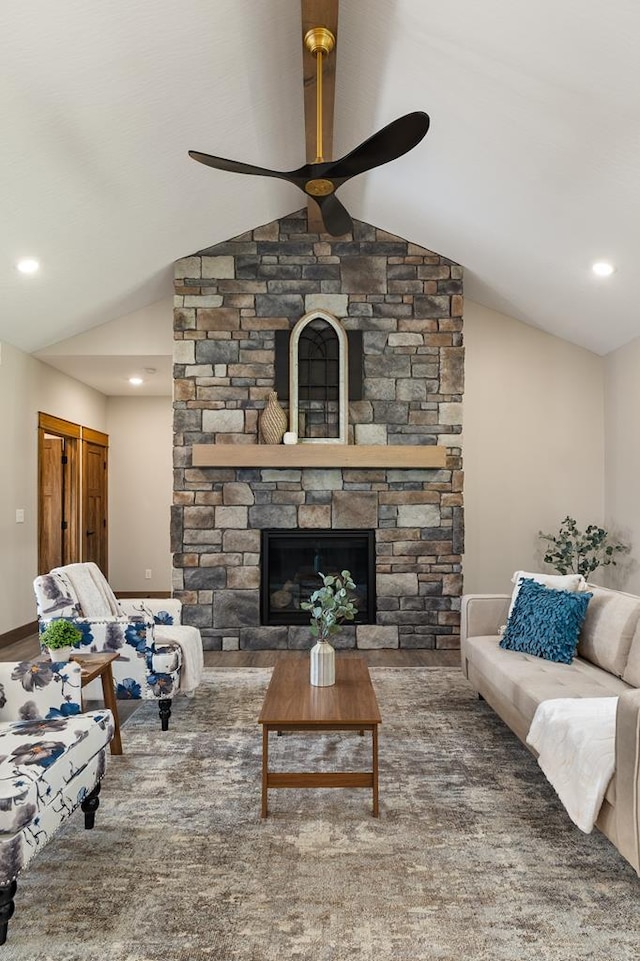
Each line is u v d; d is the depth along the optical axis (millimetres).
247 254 5121
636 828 1771
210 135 3688
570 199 3773
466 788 2602
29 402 5609
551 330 5734
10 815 1680
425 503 5113
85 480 6980
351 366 5094
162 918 1775
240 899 1862
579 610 3162
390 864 2049
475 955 1629
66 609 3314
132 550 7668
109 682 2953
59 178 3508
